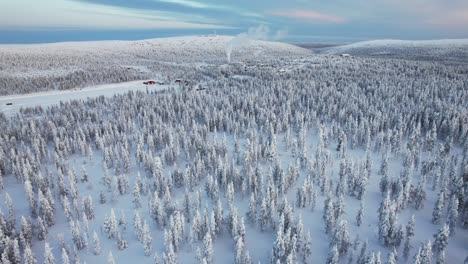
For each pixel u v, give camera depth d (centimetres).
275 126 10950
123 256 5547
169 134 9769
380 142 9312
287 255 4919
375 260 4322
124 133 10262
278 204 6625
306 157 8350
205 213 5656
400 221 6178
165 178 7588
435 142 9581
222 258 5478
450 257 5256
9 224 5672
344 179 6981
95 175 8550
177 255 5512
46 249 4744
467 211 5828
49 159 9269
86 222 5591
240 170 8338
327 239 5812
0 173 7725
